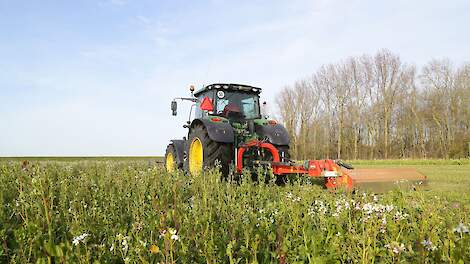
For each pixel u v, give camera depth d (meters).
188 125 9.25
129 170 7.12
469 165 20.09
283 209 3.49
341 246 2.60
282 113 46.25
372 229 2.51
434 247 2.28
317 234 2.74
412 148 40.84
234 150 7.52
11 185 5.20
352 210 3.16
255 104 9.09
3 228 3.03
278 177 7.41
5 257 2.57
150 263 2.29
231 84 8.66
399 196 3.97
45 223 2.77
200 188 4.82
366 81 40.78
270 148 7.32
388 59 40.00
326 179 6.22
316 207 3.83
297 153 45.16
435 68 38.47
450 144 36.72
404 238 2.71
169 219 2.78
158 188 4.21
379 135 41.00
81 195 4.45
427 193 5.96
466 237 2.04
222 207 3.67
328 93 42.88
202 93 9.46
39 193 2.80
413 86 39.88
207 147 7.46
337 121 42.50
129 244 2.37
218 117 7.94
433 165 20.41
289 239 2.80
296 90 45.44
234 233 2.72
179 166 9.48
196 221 2.84
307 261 2.49
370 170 6.69
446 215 3.71
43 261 2.06
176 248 2.41
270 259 2.63
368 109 41.09
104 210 3.78
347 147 42.59
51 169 7.22
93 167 9.30
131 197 4.60
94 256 2.42
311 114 44.56
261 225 2.94
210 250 2.34
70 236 2.65
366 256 2.28
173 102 10.15
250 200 4.48
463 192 6.12
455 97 37.03
